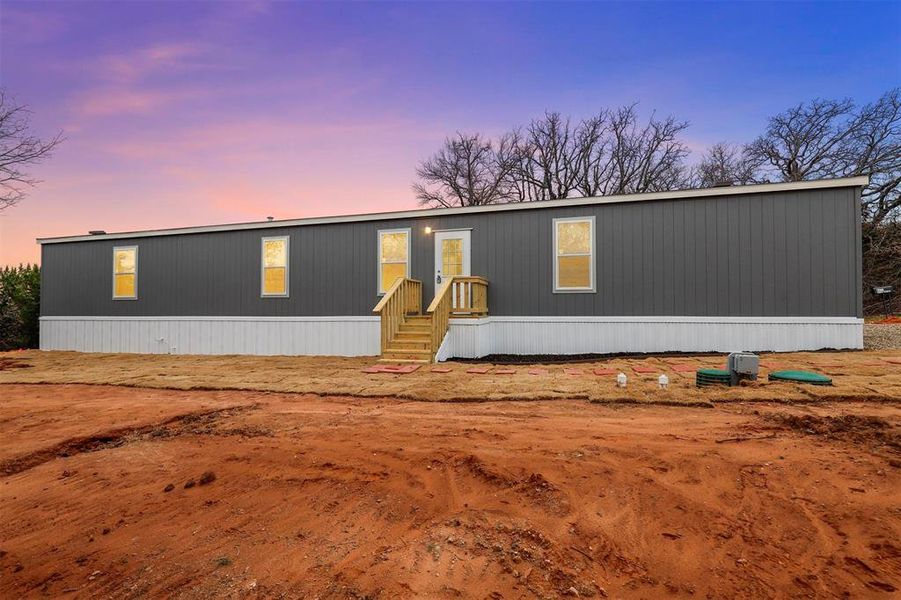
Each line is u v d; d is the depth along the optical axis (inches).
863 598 71.9
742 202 358.6
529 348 407.5
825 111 1039.0
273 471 137.1
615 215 388.2
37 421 208.4
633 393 215.3
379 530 100.6
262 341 482.9
